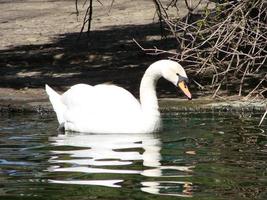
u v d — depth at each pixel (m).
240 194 7.48
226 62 17.33
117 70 20.47
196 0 35.03
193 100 15.51
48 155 9.68
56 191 7.61
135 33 28.00
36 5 42.53
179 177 8.27
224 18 15.07
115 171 8.59
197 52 15.57
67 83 18.59
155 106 11.87
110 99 12.13
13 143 10.72
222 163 9.07
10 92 17.14
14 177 8.30
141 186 7.82
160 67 12.13
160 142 10.77
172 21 16.03
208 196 7.38
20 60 22.91
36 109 14.64
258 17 14.41
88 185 7.88
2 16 37.00
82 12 36.97
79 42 26.23
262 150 9.98
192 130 11.92
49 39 27.48
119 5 39.59
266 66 18.12
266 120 13.01
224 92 16.34
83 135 11.66
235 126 12.32
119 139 11.13
